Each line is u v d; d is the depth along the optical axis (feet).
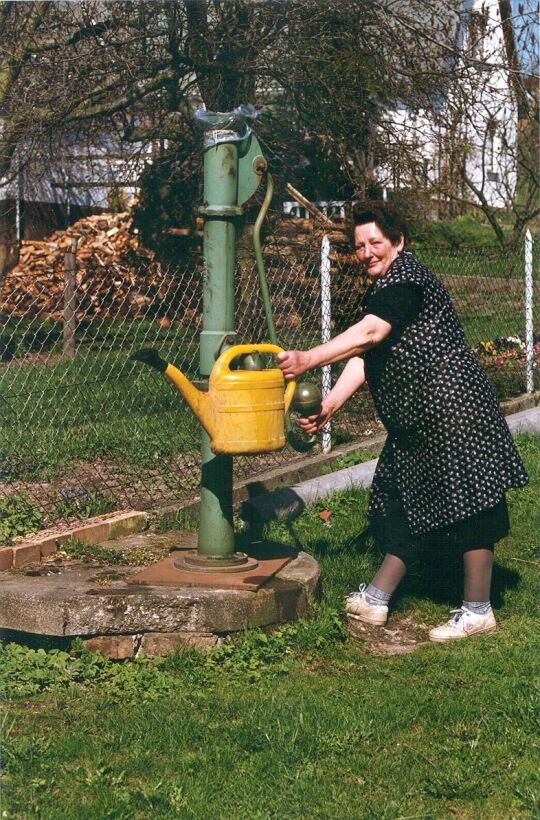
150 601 14.51
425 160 40.06
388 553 16.25
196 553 16.46
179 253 46.80
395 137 38.68
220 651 14.38
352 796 10.84
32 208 59.06
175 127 42.83
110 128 44.24
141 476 23.06
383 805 10.57
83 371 32.53
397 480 15.66
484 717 12.57
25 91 37.14
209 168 15.20
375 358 15.15
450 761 11.59
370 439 26.99
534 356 35.06
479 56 38.75
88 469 23.65
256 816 10.33
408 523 15.60
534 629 15.81
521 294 39.34
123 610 14.44
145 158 44.24
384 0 37.17
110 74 37.06
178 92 40.27
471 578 15.67
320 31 36.11
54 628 14.35
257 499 20.98
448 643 15.39
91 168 47.19
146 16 37.22
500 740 12.11
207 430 14.35
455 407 14.89
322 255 26.14
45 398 29.30
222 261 15.24
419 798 10.85
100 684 13.83
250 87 37.63
